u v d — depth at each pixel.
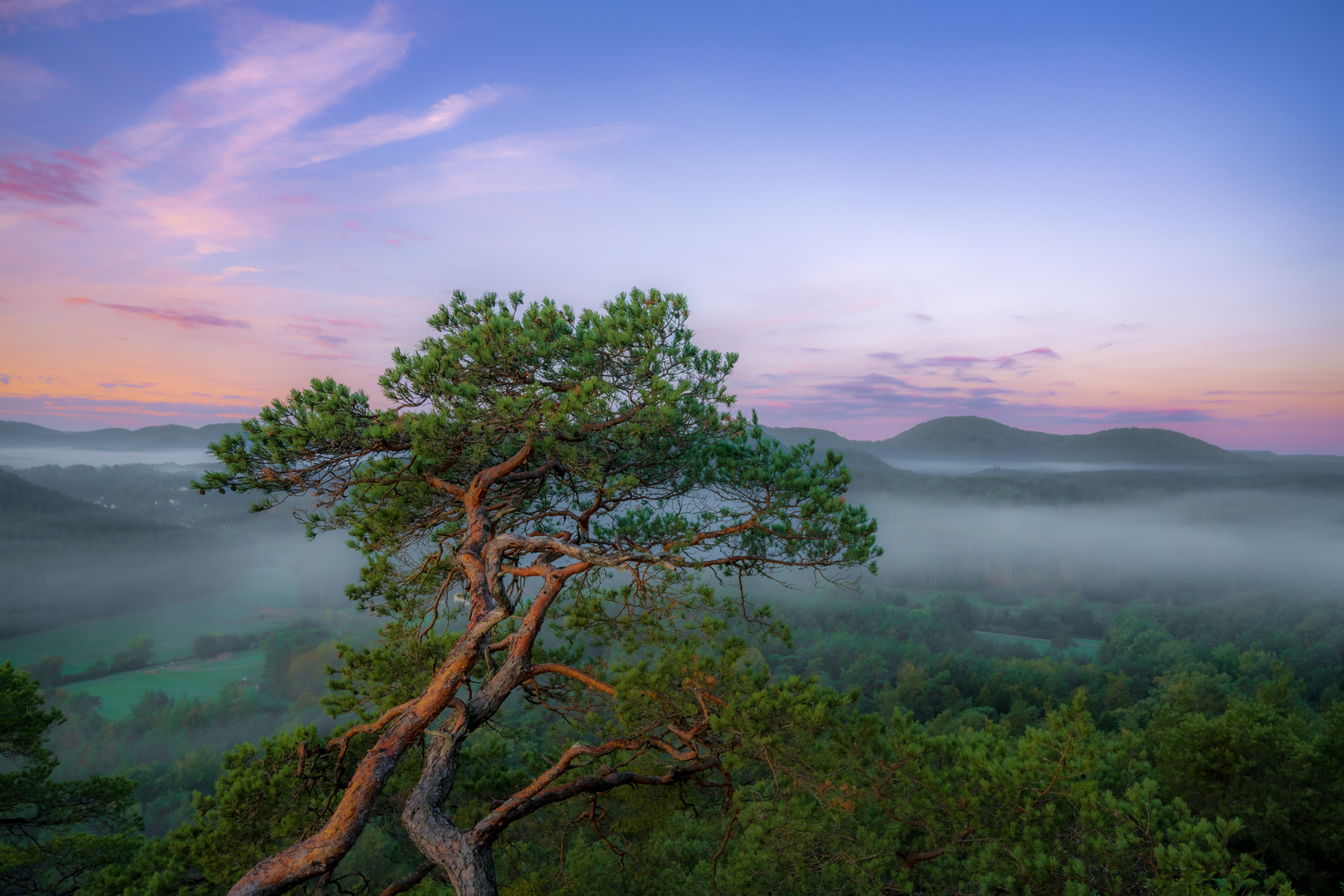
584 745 7.64
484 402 8.14
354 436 7.65
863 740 8.20
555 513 9.70
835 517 8.18
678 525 9.03
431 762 7.37
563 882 11.79
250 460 7.53
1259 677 100.44
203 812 7.84
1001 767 8.45
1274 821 14.64
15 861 11.06
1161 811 7.68
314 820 8.04
